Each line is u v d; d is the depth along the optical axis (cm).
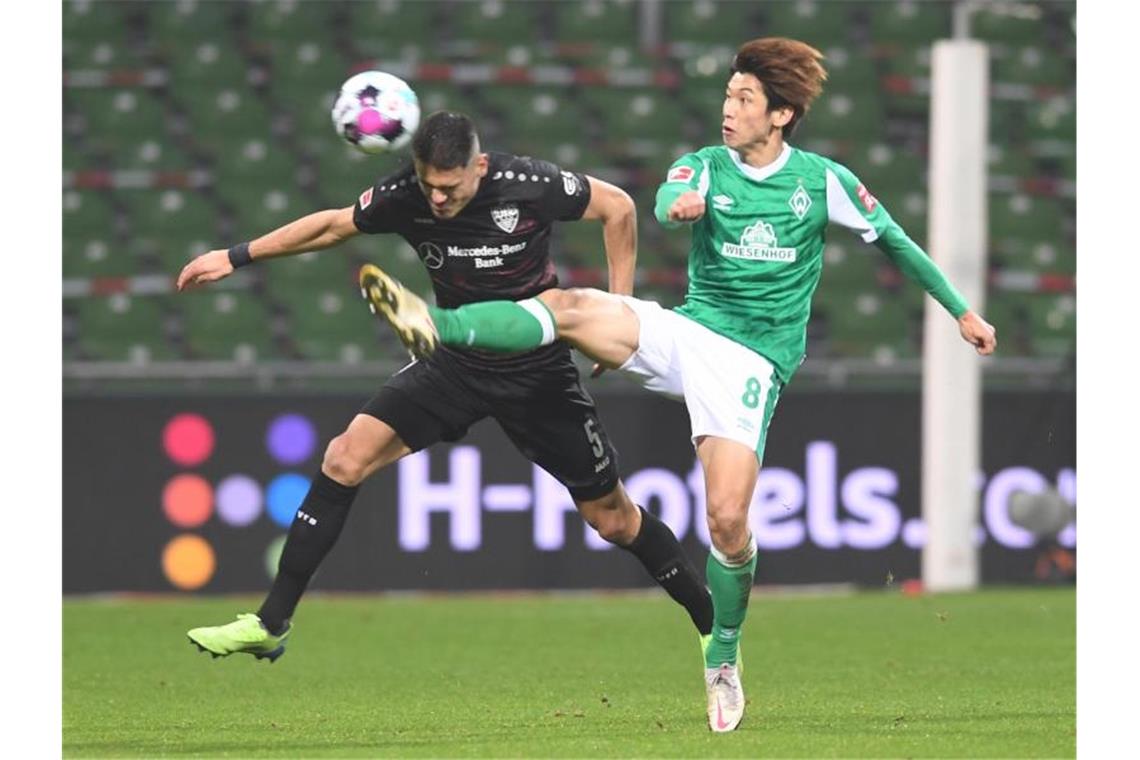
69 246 6125
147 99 6775
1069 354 5053
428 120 2138
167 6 7188
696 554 4719
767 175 2238
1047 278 6178
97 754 2145
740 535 2205
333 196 6431
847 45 7256
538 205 2295
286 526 4656
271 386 4781
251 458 4653
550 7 7350
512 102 6744
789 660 3306
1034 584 4888
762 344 2255
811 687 2894
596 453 2450
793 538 4762
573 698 2766
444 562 4666
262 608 2333
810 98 2228
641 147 6669
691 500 4719
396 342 5769
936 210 4772
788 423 4775
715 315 2258
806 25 7256
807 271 2275
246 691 2902
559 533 4697
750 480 2217
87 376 4753
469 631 3841
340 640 3688
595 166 6550
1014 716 2472
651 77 6919
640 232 6294
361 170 6500
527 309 2173
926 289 2323
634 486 4697
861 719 2444
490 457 4681
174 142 6662
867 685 2920
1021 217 6475
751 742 2162
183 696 2841
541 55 7025
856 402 4797
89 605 4422
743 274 2239
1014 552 4891
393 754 2081
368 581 4650
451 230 2284
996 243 6400
